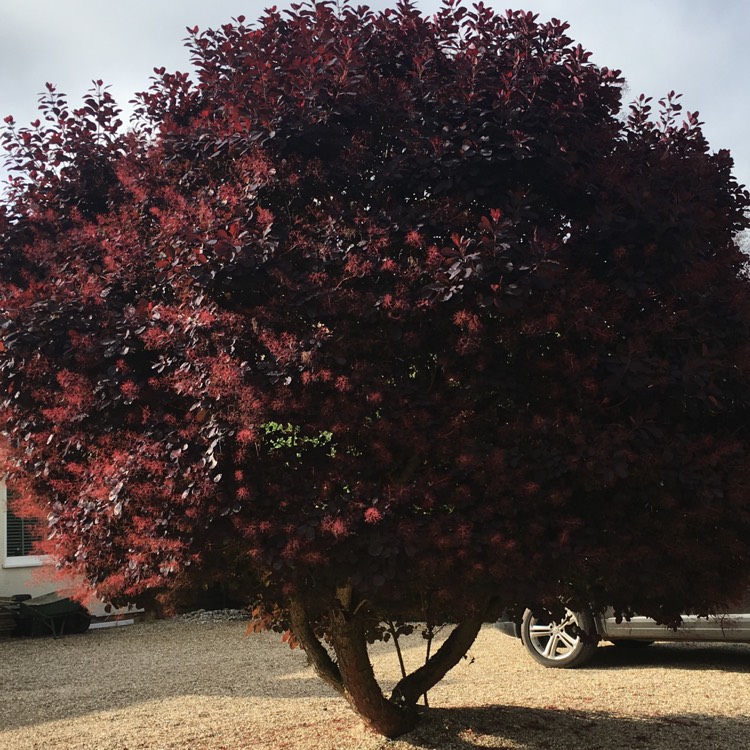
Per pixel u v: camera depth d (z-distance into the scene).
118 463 3.72
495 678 7.32
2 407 4.21
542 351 3.80
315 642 5.05
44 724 6.20
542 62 4.23
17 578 12.02
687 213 3.81
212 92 4.36
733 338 3.85
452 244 3.81
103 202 4.90
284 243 3.71
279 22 4.46
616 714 5.54
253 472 3.58
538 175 3.95
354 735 5.01
